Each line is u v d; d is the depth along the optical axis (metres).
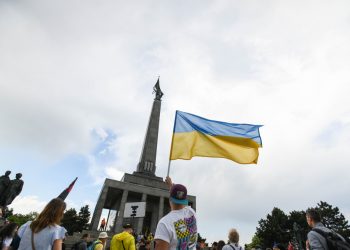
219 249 11.04
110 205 53.03
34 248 4.32
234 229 8.59
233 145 8.88
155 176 48.09
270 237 70.12
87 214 76.44
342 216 73.19
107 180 43.25
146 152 49.75
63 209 4.82
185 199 4.16
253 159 8.88
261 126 9.41
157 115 54.72
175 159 8.23
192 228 4.03
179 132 8.68
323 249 5.28
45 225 4.51
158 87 58.88
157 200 47.38
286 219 70.31
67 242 27.72
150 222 45.66
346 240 5.55
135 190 44.22
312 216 6.04
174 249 3.69
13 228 8.50
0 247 8.18
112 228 44.88
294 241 65.19
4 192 24.67
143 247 14.92
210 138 8.84
